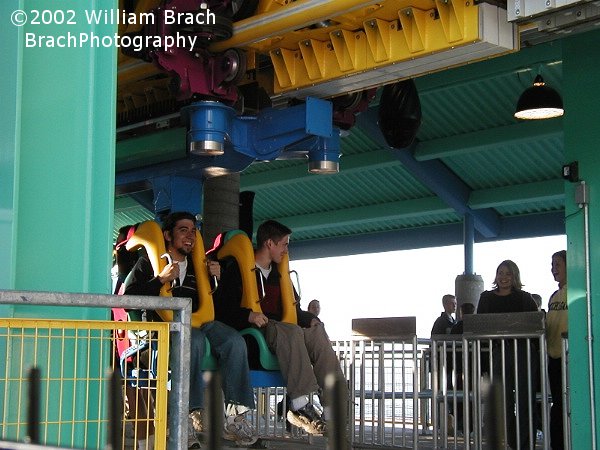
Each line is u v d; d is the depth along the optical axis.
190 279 6.53
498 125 16.59
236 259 6.93
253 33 6.83
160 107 8.45
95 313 4.29
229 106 7.30
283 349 6.64
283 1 6.94
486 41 6.04
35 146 4.31
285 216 21.48
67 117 4.39
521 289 8.42
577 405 7.32
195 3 7.01
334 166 7.71
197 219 8.52
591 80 7.38
